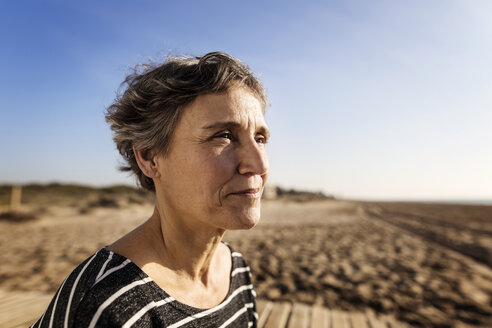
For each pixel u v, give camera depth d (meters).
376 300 4.82
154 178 0.90
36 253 7.41
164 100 0.79
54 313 0.67
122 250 0.79
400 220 21.09
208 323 0.86
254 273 6.10
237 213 0.78
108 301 0.65
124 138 0.88
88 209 19.20
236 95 0.81
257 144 0.82
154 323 0.71
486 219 22.58
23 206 19.98
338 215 23.77
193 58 0.92
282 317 2.64
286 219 19.25
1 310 2.31
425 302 4.81
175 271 0.88
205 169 0.77
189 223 0.86
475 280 6.06
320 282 5.62
